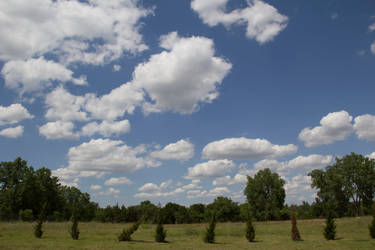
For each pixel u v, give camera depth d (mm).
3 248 16281
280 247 20078
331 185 72750
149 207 90562
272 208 77625
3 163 68812
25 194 69062
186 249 18938
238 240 26562
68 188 103312
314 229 34469
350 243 21969
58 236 25547
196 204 108188
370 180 68688
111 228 36719
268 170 82438
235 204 89812
